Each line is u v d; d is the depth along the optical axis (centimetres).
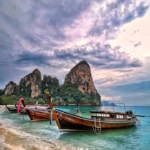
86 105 18562
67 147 1280
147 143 1595
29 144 1272
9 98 14825
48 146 1255
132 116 2536
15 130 1922
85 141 1559
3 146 1134
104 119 2002
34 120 2941
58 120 1783
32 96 18262
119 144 1532
